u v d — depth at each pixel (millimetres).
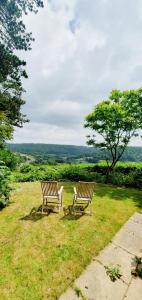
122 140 11906
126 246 4078
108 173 12297
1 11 15070
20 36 17719
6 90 21344
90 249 3881
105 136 12117
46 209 6066
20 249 3793
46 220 5191
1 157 13828
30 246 3902
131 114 11297
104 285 2965
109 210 6203
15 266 3303
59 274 3148
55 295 2740
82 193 5727
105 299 2711
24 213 5688
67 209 6141
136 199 7633
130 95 11195
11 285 2900
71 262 3453
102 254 3752
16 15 16125
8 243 4000
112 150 12438
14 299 2666
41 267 3295
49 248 3852
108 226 4977
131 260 3613
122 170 13359
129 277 3164
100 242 4164
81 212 5832
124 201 7285
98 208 6352
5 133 14258
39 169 13758
